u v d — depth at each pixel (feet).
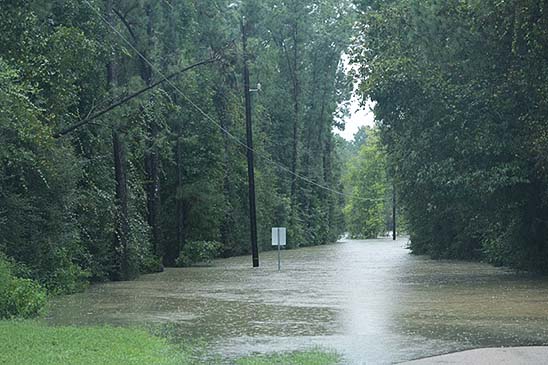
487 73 75.46
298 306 58.49
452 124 75.56
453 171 75.72
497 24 70.08
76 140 87.51
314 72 257.96
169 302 64.03
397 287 73.56
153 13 112.47
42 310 56.13
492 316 49.60
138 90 90.22
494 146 72.90
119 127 92.63
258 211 192.75
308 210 262.88
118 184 97.55
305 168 262.88
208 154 145.07
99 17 80.48
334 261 133.80
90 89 90.43
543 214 81.05
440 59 77.66
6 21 56.85
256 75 164.25
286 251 198.39
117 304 63.05
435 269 101.40
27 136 57.98
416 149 80.38
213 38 134.62
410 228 154.81
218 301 64.03
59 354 35.24
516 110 73.67
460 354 35.29
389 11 84.74
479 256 121.80
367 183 375.04
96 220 89.97
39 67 63.31
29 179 73.82
